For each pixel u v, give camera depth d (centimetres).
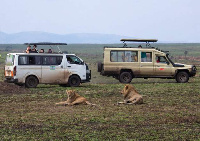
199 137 976
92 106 1511
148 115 1302
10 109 1447
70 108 1459
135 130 1053
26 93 1997
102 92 2025
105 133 1014
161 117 1266
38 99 1752
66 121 1181
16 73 2219
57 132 1026
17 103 1620
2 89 2086
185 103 1628
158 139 952
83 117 1250
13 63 2228
